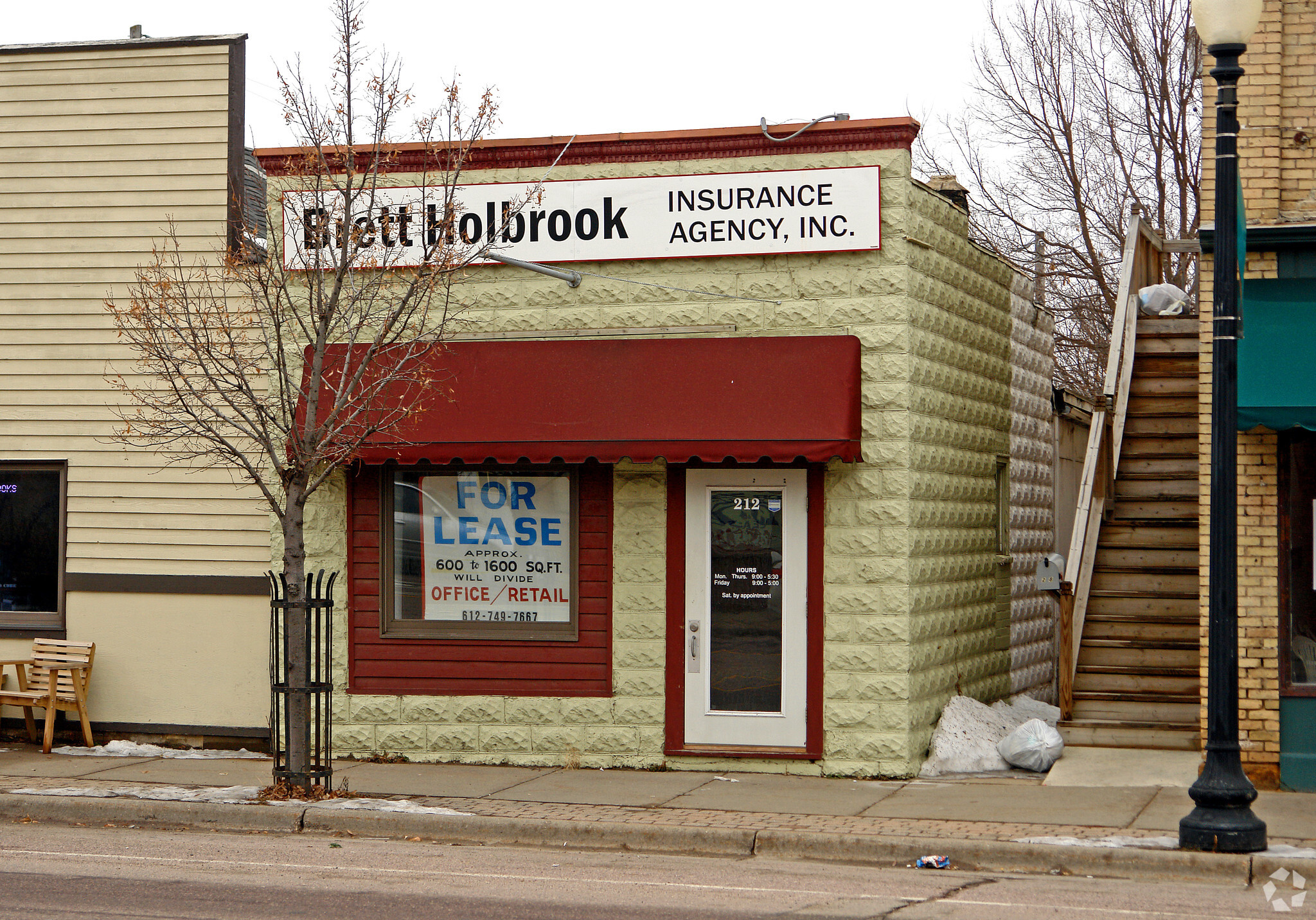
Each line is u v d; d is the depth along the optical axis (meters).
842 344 12.31
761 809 10.98
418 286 12.06
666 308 13.03
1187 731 13.05
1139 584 14.66
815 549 12.60
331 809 10.94
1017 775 12.42
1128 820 10.43
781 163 12.80
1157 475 15.38
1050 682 17.98
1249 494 11.66
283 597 12.75
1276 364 11.04
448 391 12.80
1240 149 11.92
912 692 12.49
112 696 14.25
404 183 13.46
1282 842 9.70
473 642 13.31
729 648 12.82
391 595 13.52
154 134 14.27
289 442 11.60
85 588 14.28
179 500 14.13
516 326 13.32
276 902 8.38
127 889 8.70
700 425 12.19
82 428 14.33
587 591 13.12
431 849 10.24
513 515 13.38
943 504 13.52
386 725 13.40
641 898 8.59
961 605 14.09
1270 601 11.60
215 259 14.04
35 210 14.45
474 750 13.23
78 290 14.35
